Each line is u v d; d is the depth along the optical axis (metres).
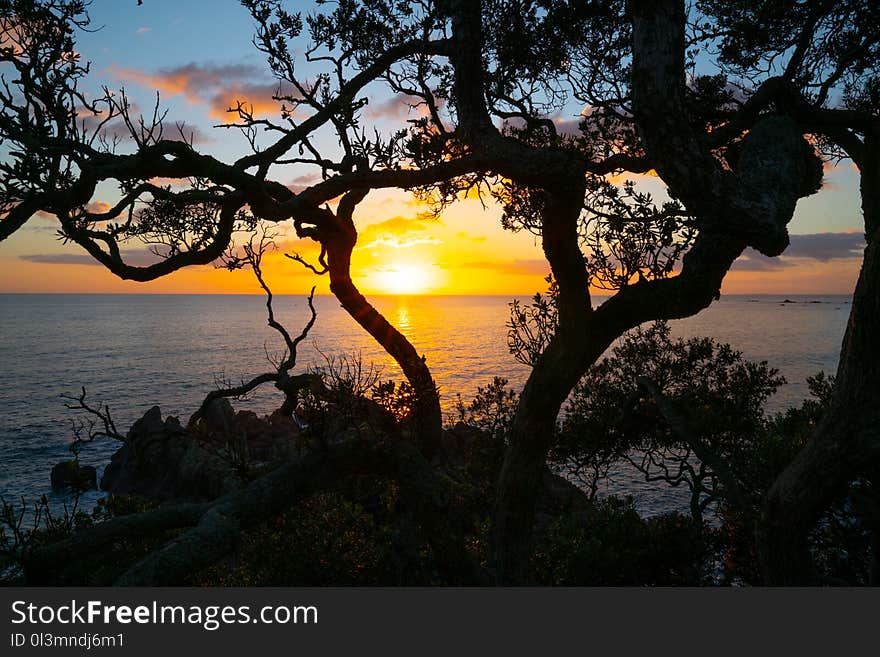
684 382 13.83
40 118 4.12
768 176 5.03
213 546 4.79
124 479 39.12
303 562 7.45
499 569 7.22
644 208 5.97
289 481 6.03
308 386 6.24
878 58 7.54
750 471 11.30
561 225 6.01
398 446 6.56
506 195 7.57
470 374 122.56
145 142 4.45
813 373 112.12
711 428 12.23
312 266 7.15
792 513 6.11
